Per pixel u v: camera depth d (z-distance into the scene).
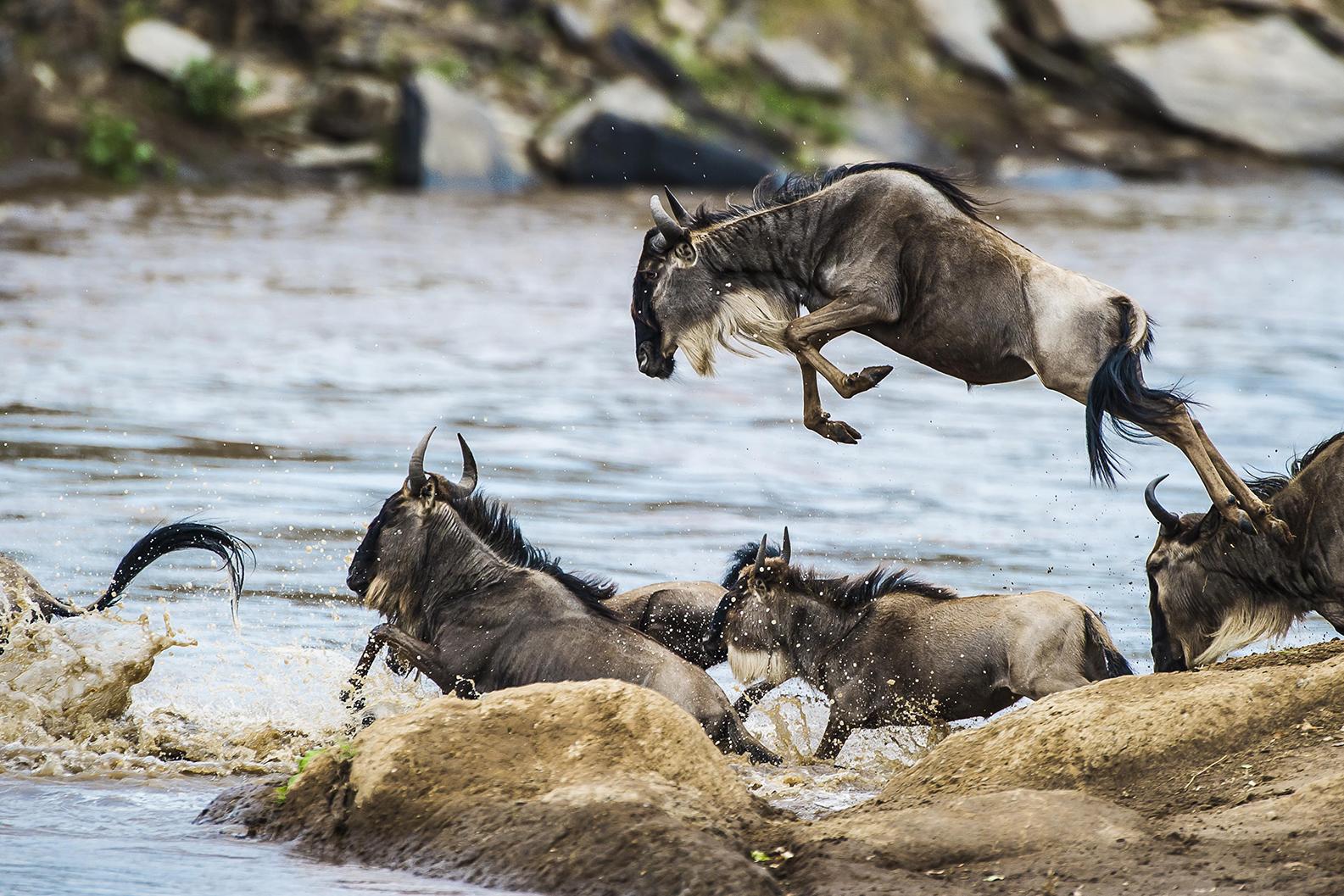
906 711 24.61
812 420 23.72
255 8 111.56
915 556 36.41
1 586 24.94
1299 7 139.25
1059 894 16.55
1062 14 131.62
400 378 56.06
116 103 102.75
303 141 107.00
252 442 45.59
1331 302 76.62
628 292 75.44
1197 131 127.69
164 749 23.78
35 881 17.83
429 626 24.50
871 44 127.31
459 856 18.25
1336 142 129.00
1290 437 49.00
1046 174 120.75
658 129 108.94
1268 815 17.47
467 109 107.75
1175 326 69.88
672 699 23.08
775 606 25.06
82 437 45.03
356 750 19.98
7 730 23.67
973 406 56.72
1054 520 40.31
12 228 82.44
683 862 17.16
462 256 82.94
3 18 102.19
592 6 121.69
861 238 23.47
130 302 66.50
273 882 17.89
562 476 43.66
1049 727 19.98
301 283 73.19
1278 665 22.19
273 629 29.53
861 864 17.52
